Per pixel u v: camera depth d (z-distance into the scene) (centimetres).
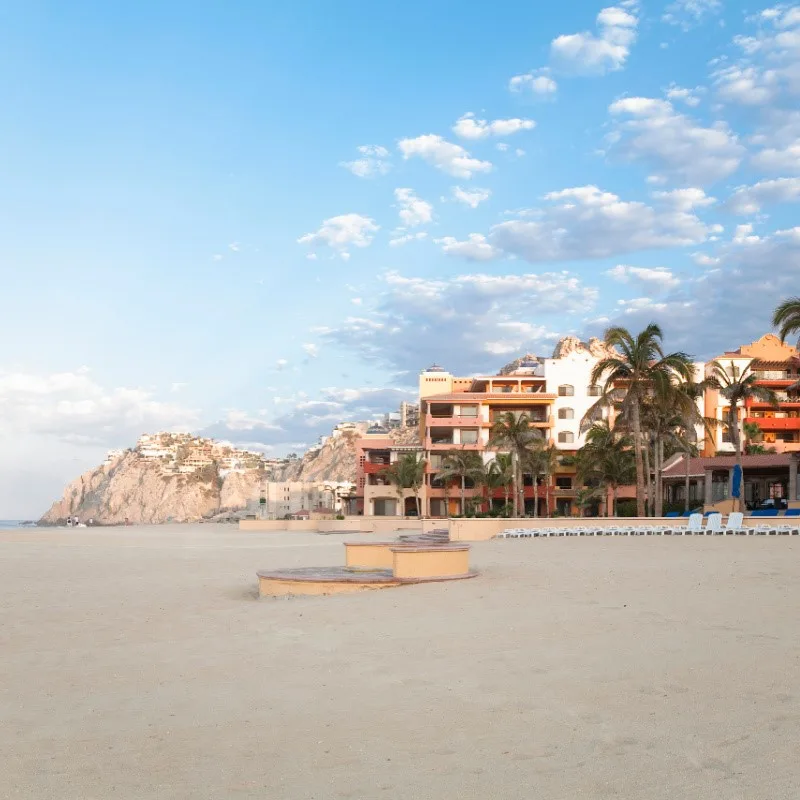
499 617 1437
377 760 704
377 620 1469
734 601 1531
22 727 866
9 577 2858
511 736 751
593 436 7931
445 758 700
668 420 6116
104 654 1293
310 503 16438
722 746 692
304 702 909
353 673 1044
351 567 2441
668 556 2817
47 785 675
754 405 9575
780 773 623
